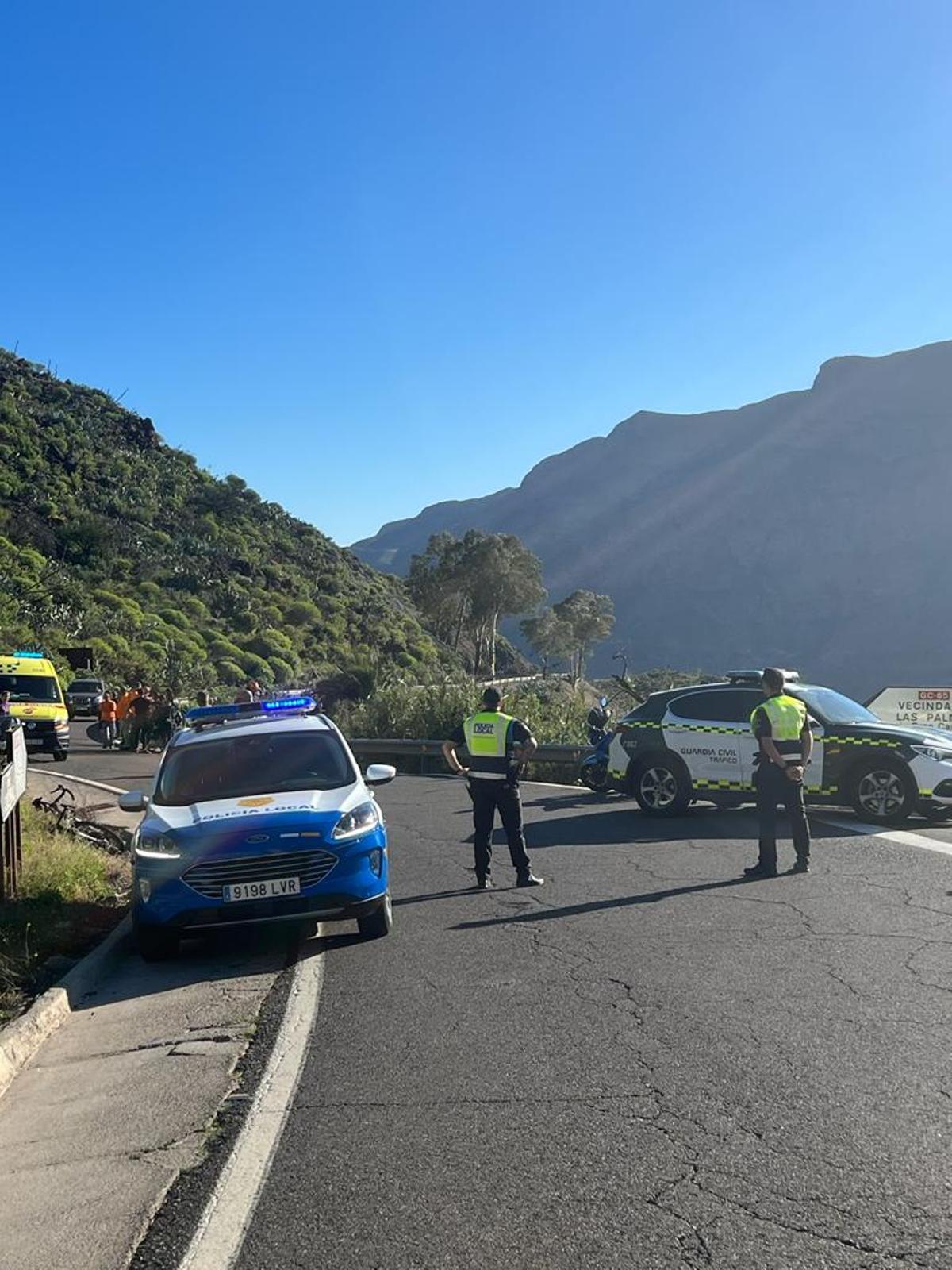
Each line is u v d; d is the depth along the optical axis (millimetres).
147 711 31188
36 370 121000
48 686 27500
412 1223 3779
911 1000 5941
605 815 14414
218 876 7672
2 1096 5520
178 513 104438
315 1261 3576
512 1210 3828
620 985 6488
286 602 92438
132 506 99750
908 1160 4047
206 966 7855
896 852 10625
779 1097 4703
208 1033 6168
